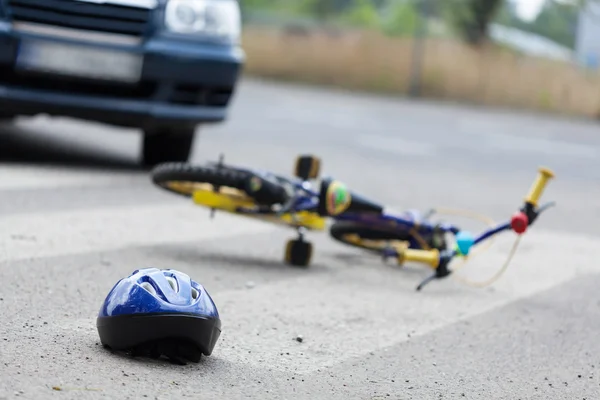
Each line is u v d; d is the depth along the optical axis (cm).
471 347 902
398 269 1245
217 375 727
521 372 834
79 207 1409
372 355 845
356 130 3288
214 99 1770
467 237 1127
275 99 4641
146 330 716
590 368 863
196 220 1421
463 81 6719
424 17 6819
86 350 746
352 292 1083
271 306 980
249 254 1237
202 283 1047
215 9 1764
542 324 1013
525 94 6544
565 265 1352
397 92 6938
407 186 2020
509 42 8644
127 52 1678
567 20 9219
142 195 1565
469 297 1116
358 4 10312
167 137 1867
